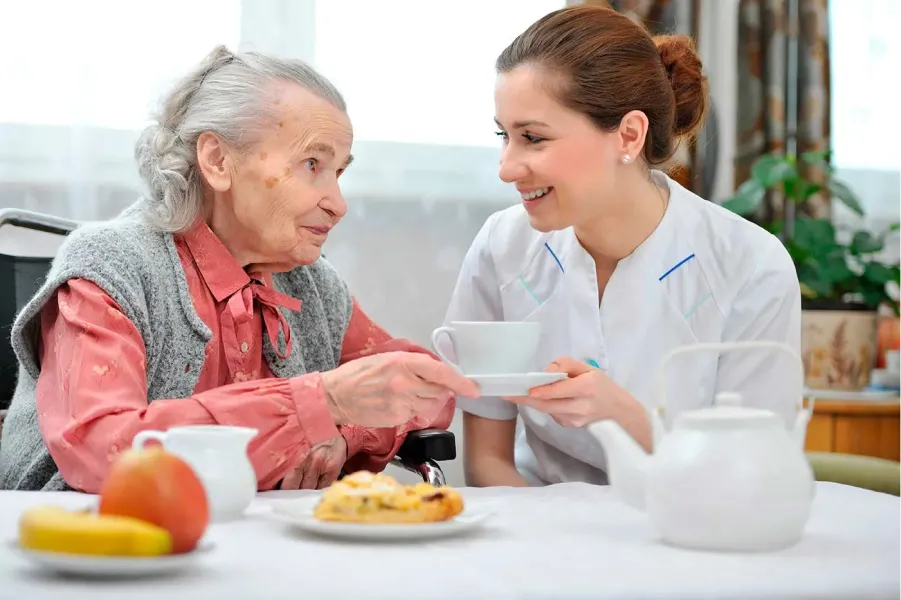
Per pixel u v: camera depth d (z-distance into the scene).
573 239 1.60
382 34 2.48
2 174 2.24
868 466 2.02
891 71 2.96
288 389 1.10
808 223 2.65
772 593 0.64
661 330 1.55
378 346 1.67
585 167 1.42
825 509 0.96
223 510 0.88
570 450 1.64
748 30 2.80
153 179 1.39
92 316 1.21
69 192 2.27
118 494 0.67
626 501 0.85
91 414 1.11
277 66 1.38
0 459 1.38
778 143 2.79
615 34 1.45
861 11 2.94
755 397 1.58
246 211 1.36
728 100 2.74
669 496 0.77
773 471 0.75
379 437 1.46
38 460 1.31
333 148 1.37
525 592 0.62
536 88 1.40
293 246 1.38
